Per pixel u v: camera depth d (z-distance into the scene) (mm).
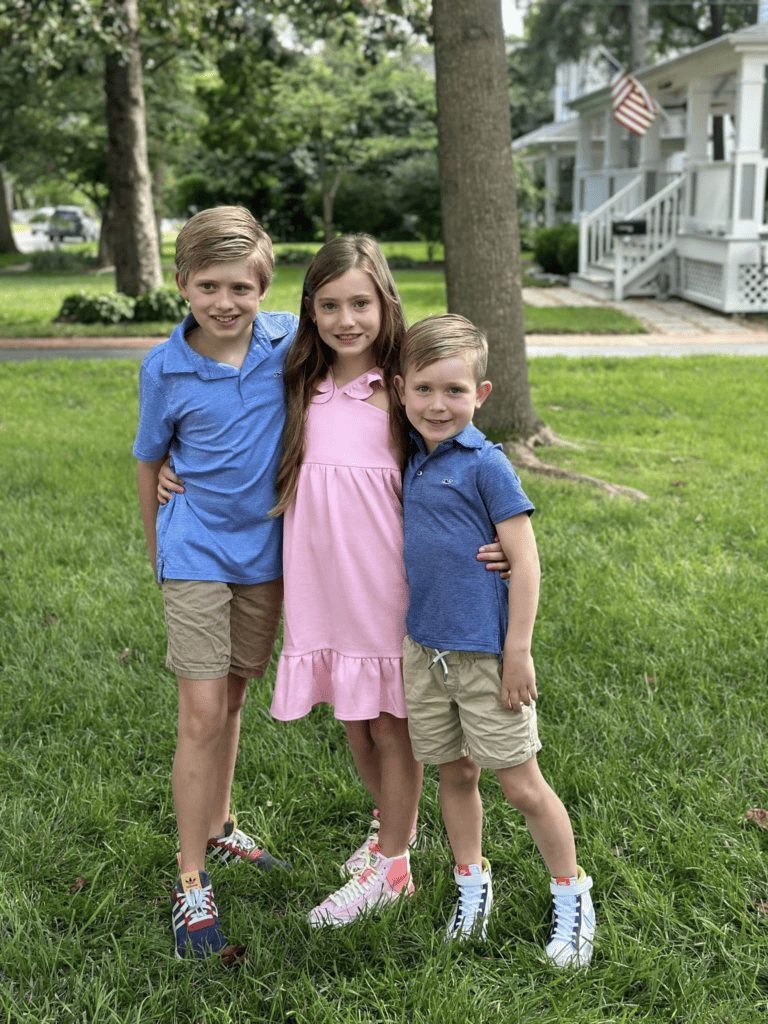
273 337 2311
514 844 2564
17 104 25203
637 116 15914
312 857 2588
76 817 2705
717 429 7852
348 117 27453
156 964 2201
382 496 2234
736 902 2309
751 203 14891
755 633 3850
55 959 2172
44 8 12656
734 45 13984
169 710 3307
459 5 6164
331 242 2191
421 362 2066
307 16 13703
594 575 4469
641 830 2605
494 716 2133
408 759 2357
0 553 4855
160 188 31172
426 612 2148
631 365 11109
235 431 2242
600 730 3143
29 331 14750
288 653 2338
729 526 5309
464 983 2051
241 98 21078
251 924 2316
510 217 6672
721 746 3064
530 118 38562
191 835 2287
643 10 21953
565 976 2121
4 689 3445
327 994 2100
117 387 10203
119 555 4820
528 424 7094
